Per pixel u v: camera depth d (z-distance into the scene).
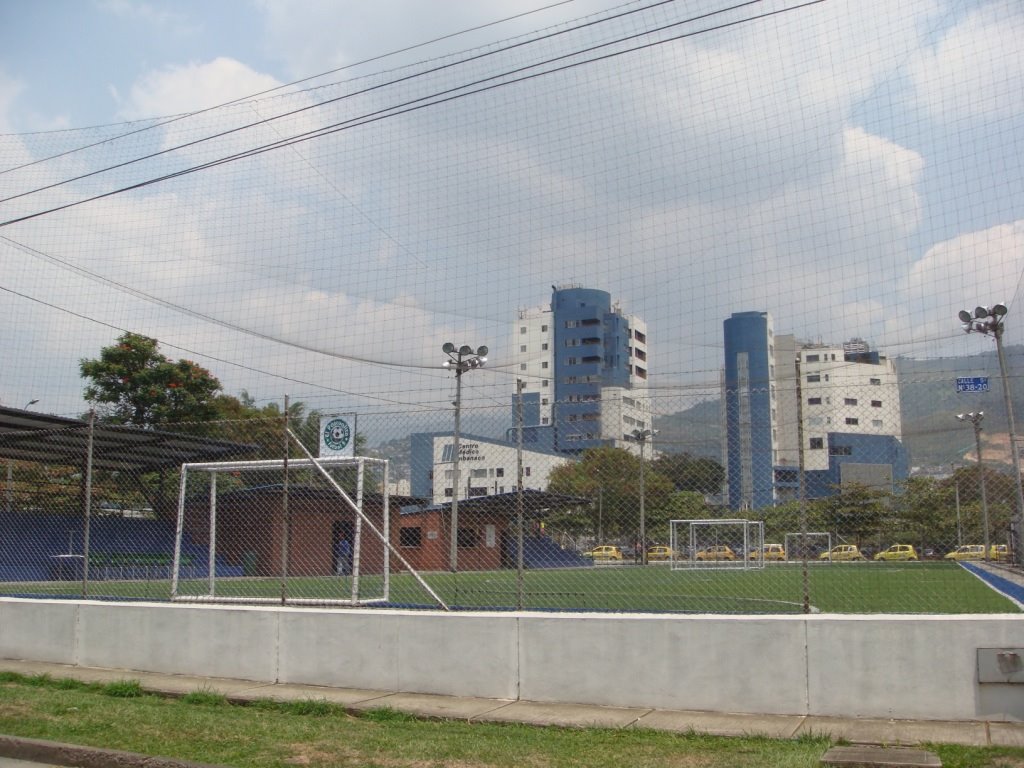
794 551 23.73
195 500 27.83
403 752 7.76
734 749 7.81
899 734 8.19
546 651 9.84
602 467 21.61
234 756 7.67
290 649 10.93
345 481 24.23
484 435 29.11
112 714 9.22
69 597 15.84
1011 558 12.27
